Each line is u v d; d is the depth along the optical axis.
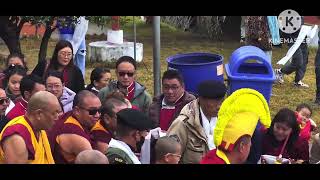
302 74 10.79
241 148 3.28
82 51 9.46
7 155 3.59
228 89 6.12
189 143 4.41
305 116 5.74
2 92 5.04
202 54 6.52
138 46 12.85
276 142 4.41
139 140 3.92
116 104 4.31
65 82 6.32
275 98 10.05
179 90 5.04
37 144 3.69
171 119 5.04
